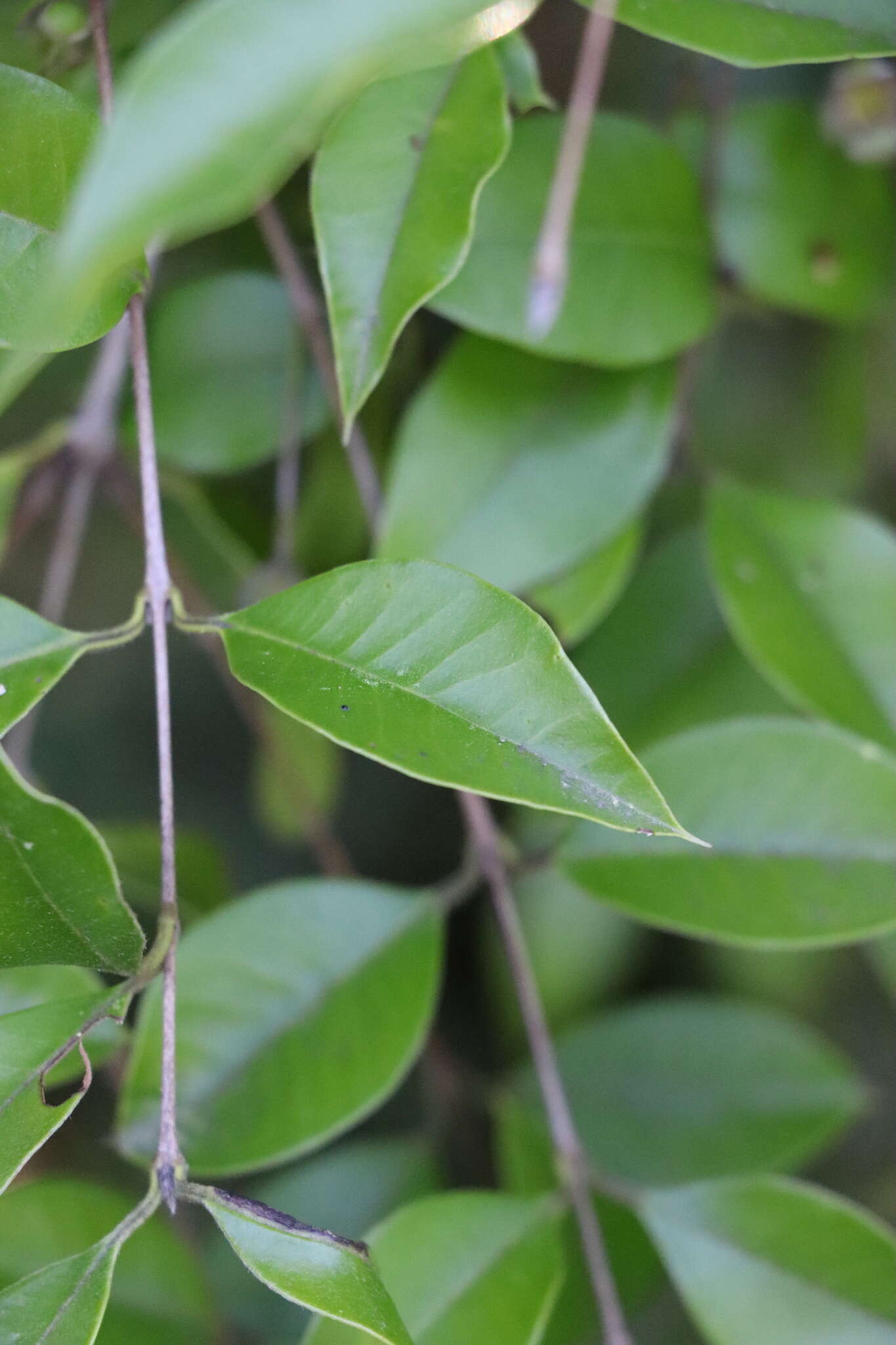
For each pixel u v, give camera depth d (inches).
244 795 39.6
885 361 31.3
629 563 28.7
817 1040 30.6
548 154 27.5
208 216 22.8
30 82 25.1
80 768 39.2
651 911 27.5
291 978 27.2
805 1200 27.6
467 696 24.9
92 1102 34.1
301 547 30.4
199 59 22.8
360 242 25.6
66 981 26.6
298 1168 30.2
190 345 29.4
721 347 32.0
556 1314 29.0
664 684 30.4
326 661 25.2
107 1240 24.7
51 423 32.8
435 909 27.7
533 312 25.6
